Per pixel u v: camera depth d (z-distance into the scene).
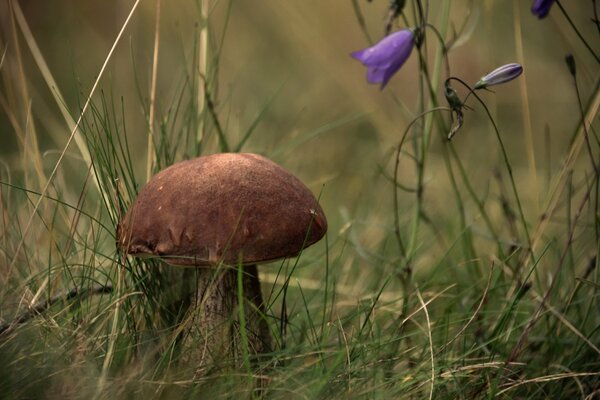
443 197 0.87
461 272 0.76
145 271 0.69
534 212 0.83
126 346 0.66
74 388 0.64
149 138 0.72
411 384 0.66
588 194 0.68
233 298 0.66
